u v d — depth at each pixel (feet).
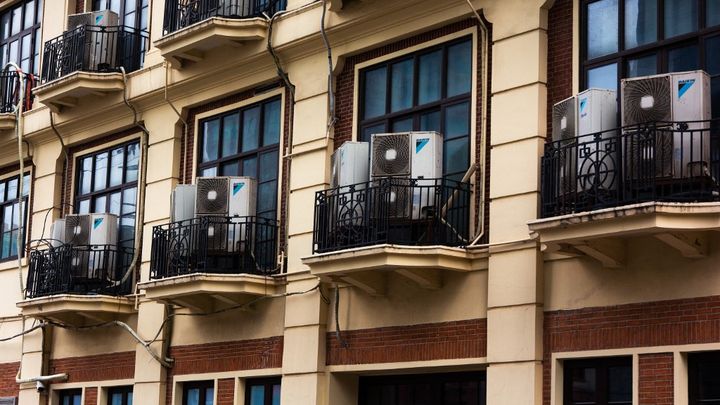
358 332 71.51
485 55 67.77
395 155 67.26
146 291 80.18
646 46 60.85
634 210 54.49
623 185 55.98
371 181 67.21
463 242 66.54
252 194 79.15
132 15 94.73
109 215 90.07
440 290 67.36
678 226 54.03
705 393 55.83
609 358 59.52
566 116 60.03
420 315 68.13
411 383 71.41
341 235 68.33
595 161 56.95
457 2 69.05
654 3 61.11
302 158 76.95
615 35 62.44
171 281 77.66
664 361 56.65
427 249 64.80
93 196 94.73
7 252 102.68
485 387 67.05
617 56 61.98
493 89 66.33
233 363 78.89
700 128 55.21
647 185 55.36
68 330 93.35
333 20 75.51
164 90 87.35
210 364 80.53
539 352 61.67
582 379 60.49
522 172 63.82
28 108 101.55
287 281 76.18
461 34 69.56
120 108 91.35
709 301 55.57
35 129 98.84
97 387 89.45
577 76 63.26
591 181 57.67
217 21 79.56
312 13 77.20
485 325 64.75
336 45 76.07
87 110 93.76
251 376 77.41
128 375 86.99
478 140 67.51
